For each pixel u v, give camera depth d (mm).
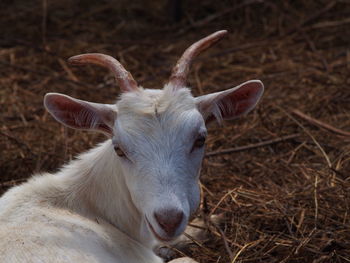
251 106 5836
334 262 6582
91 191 5945
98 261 5039
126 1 15781
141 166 5199
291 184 8141
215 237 7188
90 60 5750
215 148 9367
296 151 9102
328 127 9586
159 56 13148
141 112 5277
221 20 14891
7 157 8984
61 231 5219
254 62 12562
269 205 7539
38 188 5852
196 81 11758
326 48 13164
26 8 15344
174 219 4953
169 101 5344
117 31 14469
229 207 7602
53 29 14422
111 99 11125
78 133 9695
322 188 7766
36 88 11523
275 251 6887
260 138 9562
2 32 14102
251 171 8641
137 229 5957
